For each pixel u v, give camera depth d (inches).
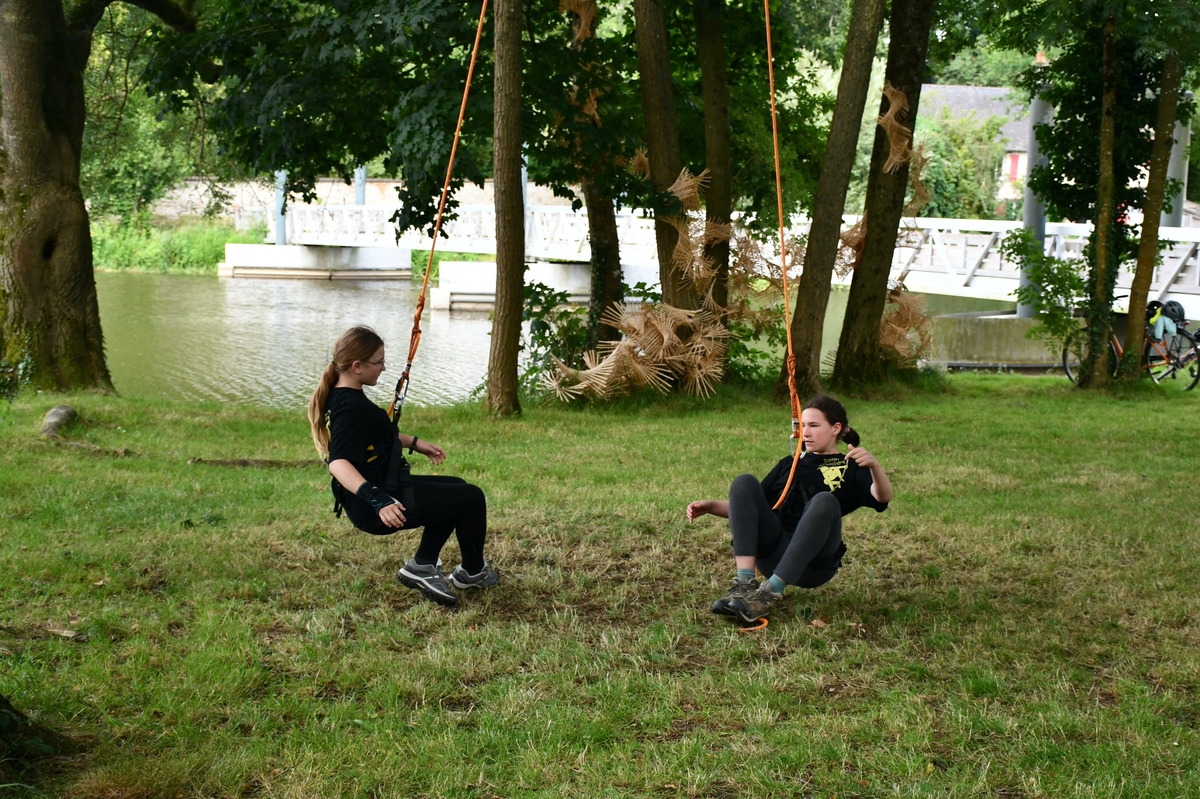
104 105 780.6
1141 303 645.3
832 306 1481.3
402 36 484.4
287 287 1723.7
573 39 572.4
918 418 529.7
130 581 216.7
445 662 178.9
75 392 530.9
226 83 625.3
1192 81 634.8
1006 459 408.8
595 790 136.6
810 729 155.3
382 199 2218.3
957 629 200.4
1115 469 390.6
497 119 478.0
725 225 571.8
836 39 896.3
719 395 570.6
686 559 250.4
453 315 1346.0
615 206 629.6
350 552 245.4
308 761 141.5
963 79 2394.2
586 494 320.8
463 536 212.5
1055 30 577.3
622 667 180.2
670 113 551.2
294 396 703.7
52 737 141.8
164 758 140.1
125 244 2001.7
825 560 198.8
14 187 530.6
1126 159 640.4
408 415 506.3
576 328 624.7
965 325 841.5
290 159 580.7
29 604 198.4
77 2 565.6
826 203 552.1
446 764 142.0
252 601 209.9
